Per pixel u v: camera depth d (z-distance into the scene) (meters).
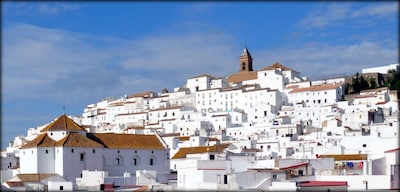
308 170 142.12
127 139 187.62
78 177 169.88
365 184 128.00
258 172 135.12
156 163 188.50
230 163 144.62
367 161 139.25
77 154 171.50
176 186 140.62
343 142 184.00
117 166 180.75
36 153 170.25
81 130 181.00
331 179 132.88
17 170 178.88
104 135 185.75
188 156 185.88
